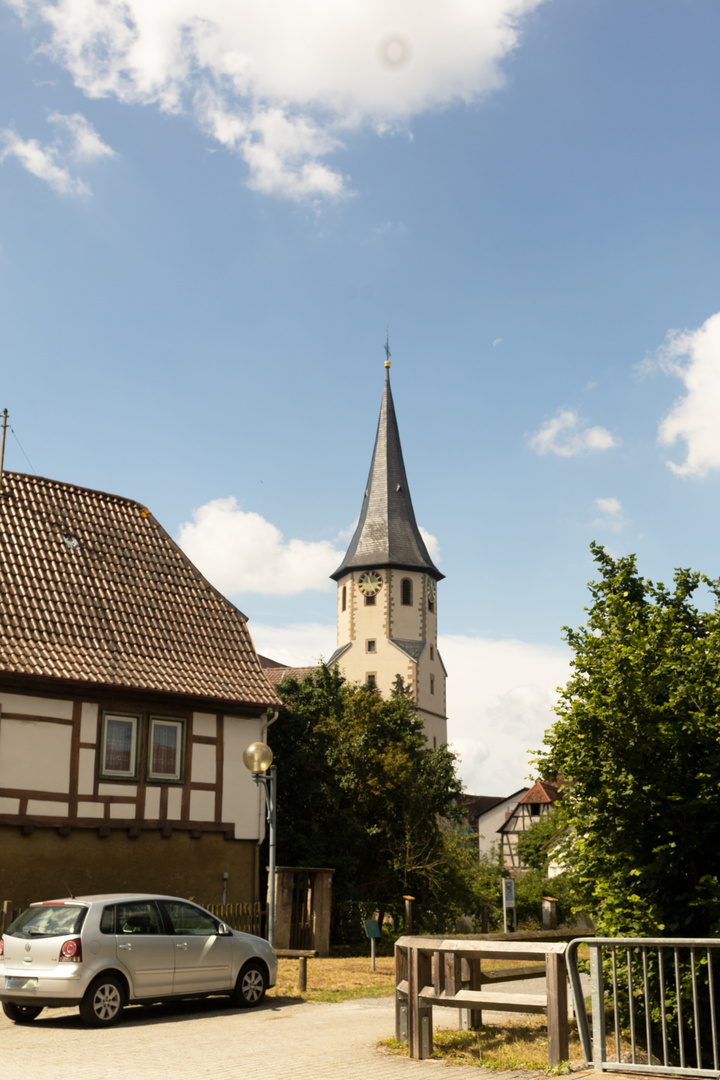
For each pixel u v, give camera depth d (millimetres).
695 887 10391
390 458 72688
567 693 11188
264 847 24078
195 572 25250
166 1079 7973
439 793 31141
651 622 11484
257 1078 8008
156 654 22234
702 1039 10078
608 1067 7836
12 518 22438
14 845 18938
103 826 20047
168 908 12438
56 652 20391
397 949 9945
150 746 21203
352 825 27359
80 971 11203
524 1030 10547
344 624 69750
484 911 23531
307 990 14750
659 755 10633
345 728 30500
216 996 13891
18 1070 8414
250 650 24422
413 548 69938
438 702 69438
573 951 8211
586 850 11289
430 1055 8984
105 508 24734
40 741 19578
